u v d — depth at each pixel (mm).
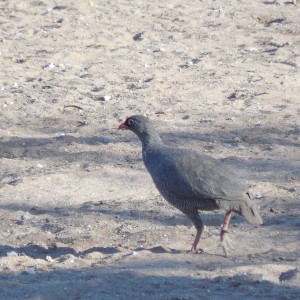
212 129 16516
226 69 21094
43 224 11898
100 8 27391
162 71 20922
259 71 20922
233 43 23672
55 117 17500
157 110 17922
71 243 11094
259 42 23797
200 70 21016
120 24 25531
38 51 22641
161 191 10383
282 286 9164
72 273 9570
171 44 23547
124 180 13781
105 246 10922
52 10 26984
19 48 22906
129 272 9539
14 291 8961
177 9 27375
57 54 22266
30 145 15562
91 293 8883
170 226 11617
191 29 25141
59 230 11602
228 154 14992
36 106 18203
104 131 16484
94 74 20656
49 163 14750
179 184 10047
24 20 25750
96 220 11898
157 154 10453
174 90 19438
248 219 10078
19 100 18562
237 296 8852
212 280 9367
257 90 19391
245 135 16094
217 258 10164
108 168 14375
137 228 11570
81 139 15945
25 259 10289
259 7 27672
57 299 8805
